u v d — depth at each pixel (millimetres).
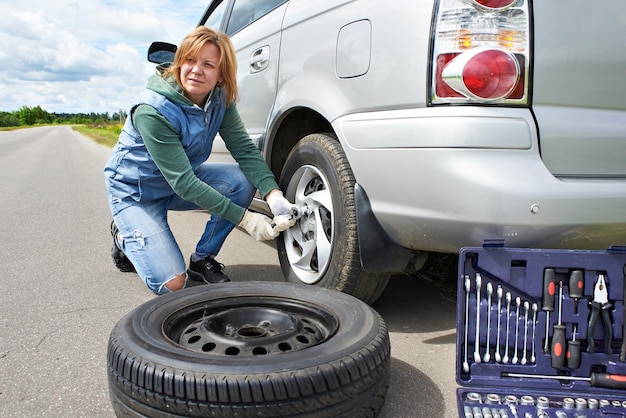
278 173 2775
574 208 1565
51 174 9734
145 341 1443
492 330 1567
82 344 2070
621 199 1601
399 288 2766
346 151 1985
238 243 3846
